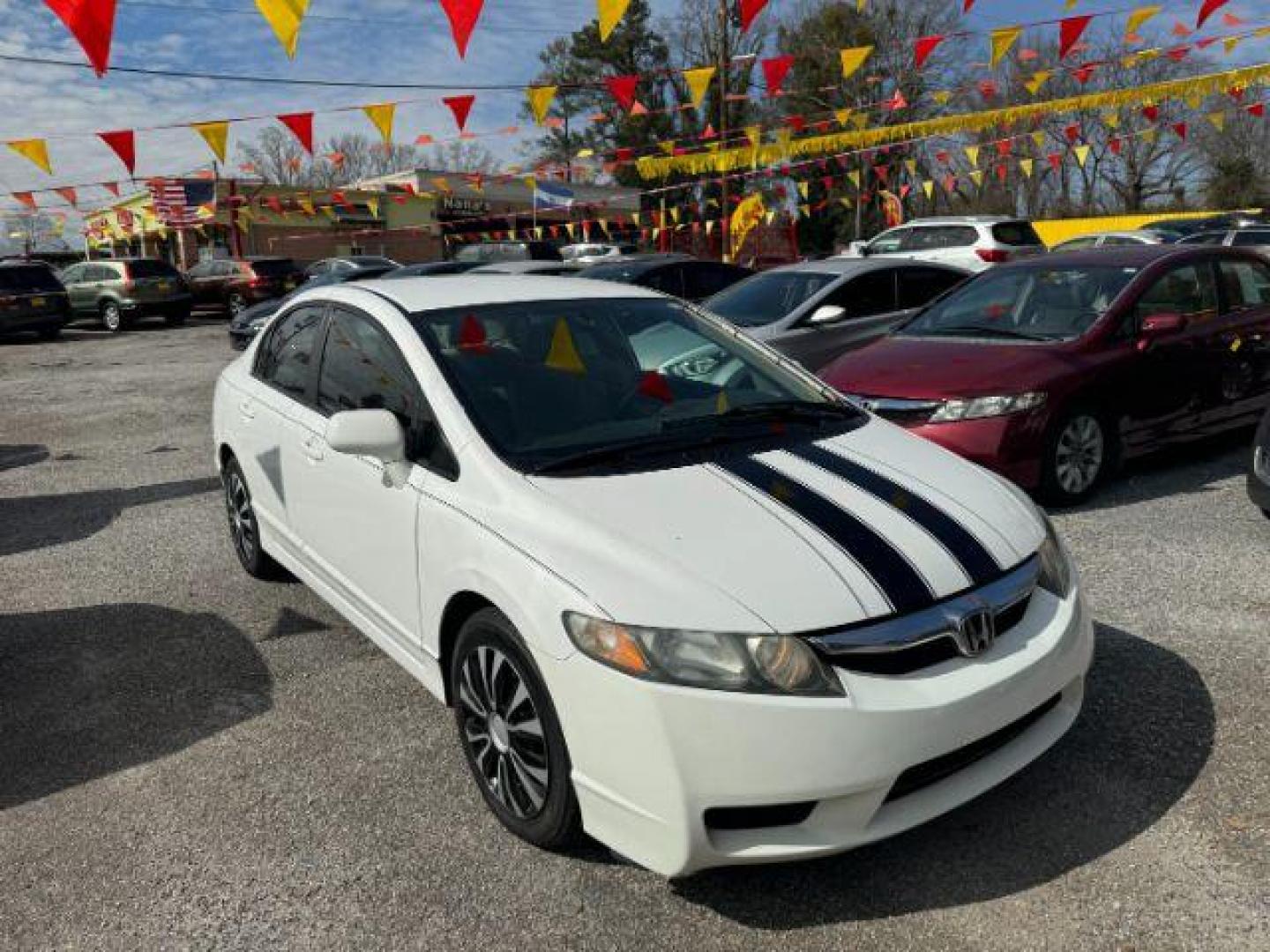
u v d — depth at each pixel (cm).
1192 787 291
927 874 262
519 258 2100
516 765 278
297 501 405
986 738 254
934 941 239
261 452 435
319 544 391
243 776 329
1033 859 265
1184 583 440
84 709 382
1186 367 600
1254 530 506
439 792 313
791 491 283
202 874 279
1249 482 503
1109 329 576
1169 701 339
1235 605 413
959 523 276
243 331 1472
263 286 2309
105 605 490
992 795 293
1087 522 532
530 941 246
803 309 794
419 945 247
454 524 292
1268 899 245
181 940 254
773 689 229
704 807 231
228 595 493
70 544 599
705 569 246
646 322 381
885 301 837
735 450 311
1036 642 264
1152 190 3544
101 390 1295
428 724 357
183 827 302
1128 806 284
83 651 435
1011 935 239
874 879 262
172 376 1405
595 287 399
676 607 237
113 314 2217
